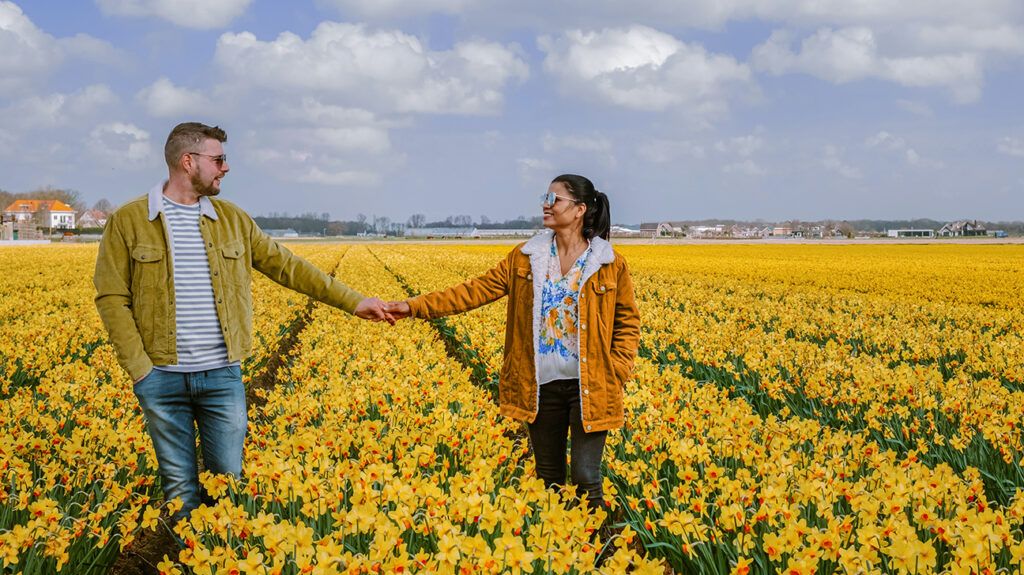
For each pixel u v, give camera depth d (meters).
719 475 4.69
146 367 4.56
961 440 6.02
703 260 46.19
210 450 4.91
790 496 4.54
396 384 7.12
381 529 3.69
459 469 5.52
